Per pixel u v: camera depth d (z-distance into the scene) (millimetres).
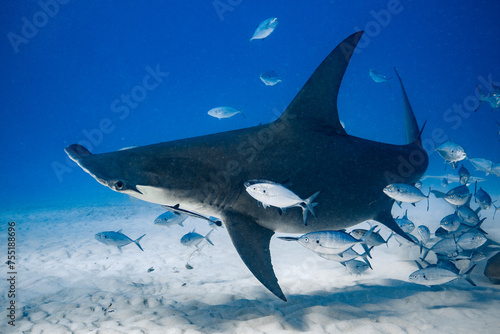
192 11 105188
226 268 6984
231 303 4348
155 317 3893
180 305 4375
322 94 3902
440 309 3709
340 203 3928
